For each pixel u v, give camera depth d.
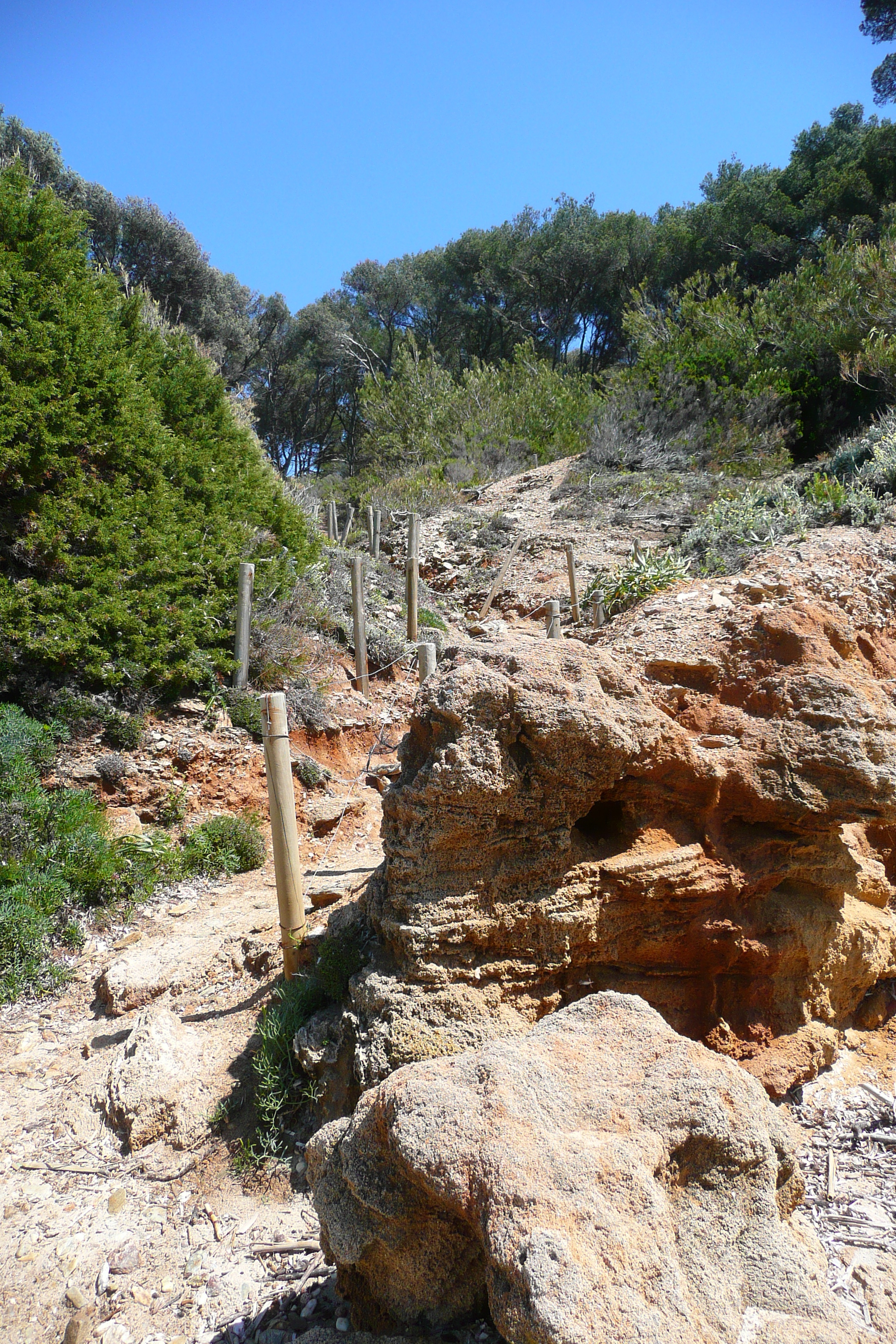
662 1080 2.73
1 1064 5.20
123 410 9.59
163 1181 4.16
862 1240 3.15
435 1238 2.78
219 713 8.91
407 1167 2.62
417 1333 2.84
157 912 6.87
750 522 11.56
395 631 12.73
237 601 9.70
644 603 5.69
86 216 10.24
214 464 11.59
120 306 12.38
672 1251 2.30
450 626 15.01
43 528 8.20
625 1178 2.40
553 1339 2.03
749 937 4.16
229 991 5.38
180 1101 4.45
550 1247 2.18
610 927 4.07
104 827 7.25
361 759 10.07
